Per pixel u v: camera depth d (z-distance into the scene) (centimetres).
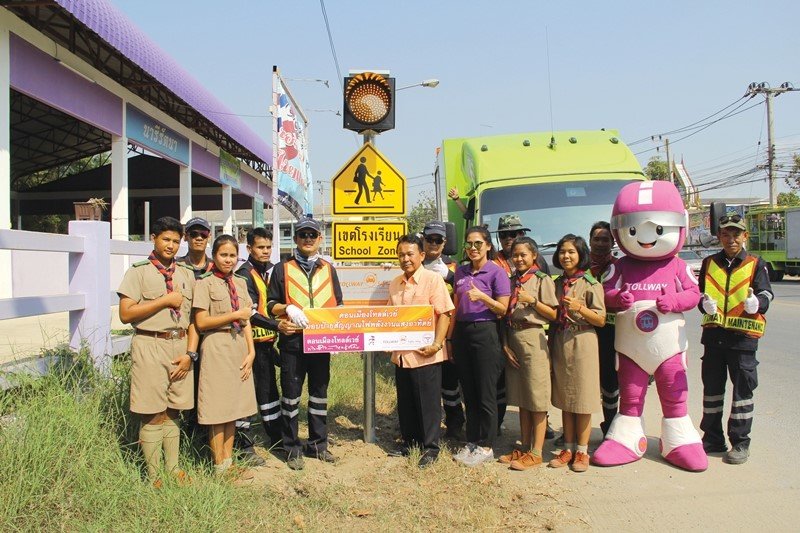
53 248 512
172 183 2781
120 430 479
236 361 474
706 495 475
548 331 609
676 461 534
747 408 543
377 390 802
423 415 540
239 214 4778
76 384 494
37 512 366
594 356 527
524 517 436
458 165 1067
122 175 1510
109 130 1457
